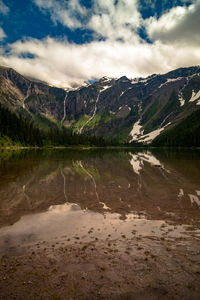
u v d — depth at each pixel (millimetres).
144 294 4758
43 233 8320
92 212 10961
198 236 7949
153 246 7133
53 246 7234
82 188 16547
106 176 22562
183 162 38719
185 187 16938
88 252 6773
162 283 5105
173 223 9375
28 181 19125
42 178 20797
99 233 8328
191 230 8547
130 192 15352
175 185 17750
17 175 22375
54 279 5367
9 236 8023
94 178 21203
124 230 8625
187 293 4742
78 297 4703
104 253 6691
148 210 11289
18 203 12430
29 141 120062
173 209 11430
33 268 5875
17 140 110125
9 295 4754
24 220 9734
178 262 6043
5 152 68875
